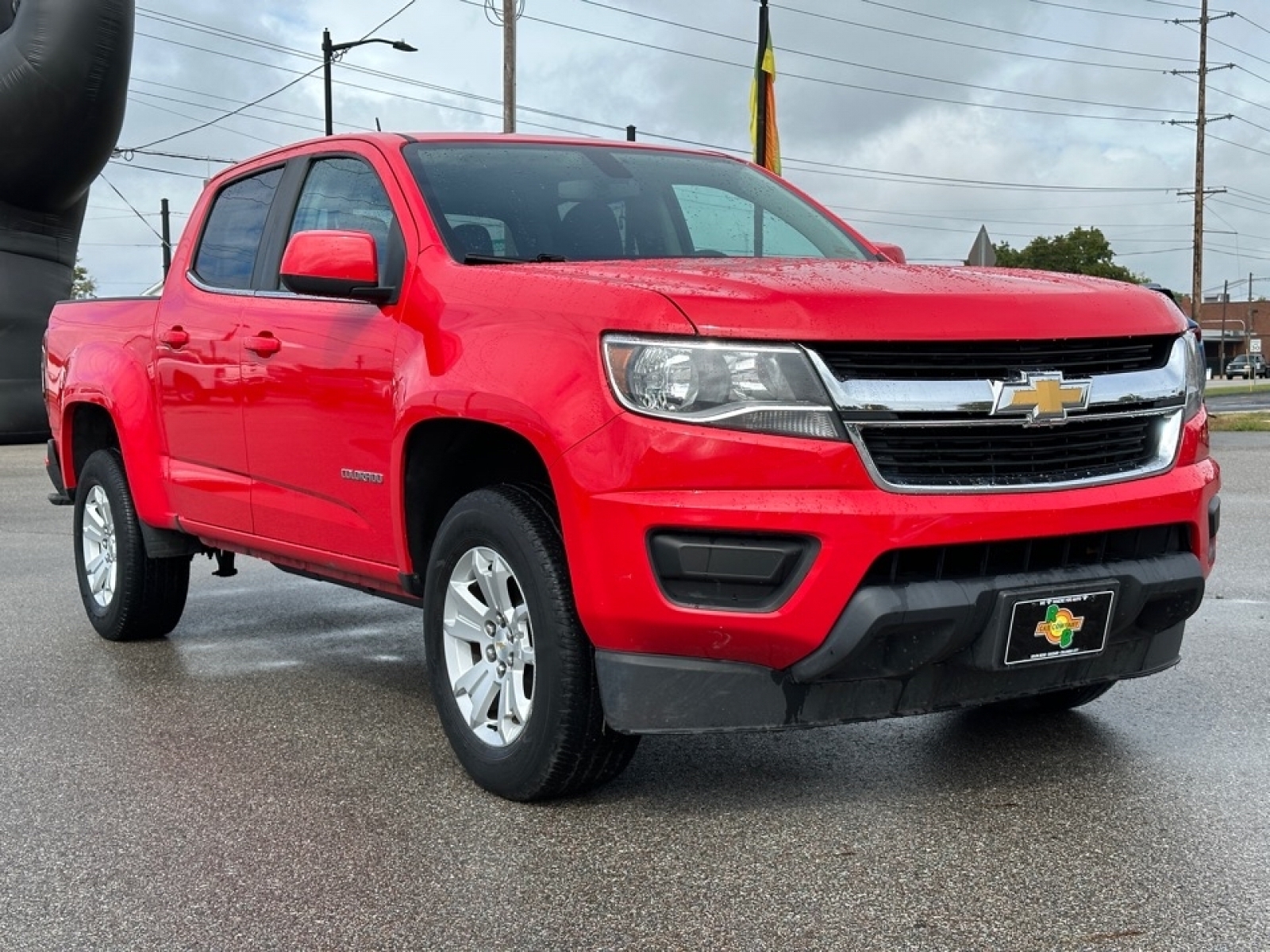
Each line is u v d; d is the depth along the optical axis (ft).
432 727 15.28
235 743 14.70
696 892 10.29
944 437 11.02
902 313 10.96
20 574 26.84
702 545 10.74
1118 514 11.55
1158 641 12.67
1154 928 9.44
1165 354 12.37
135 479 18.90
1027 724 14.69
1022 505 11.08
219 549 18.25
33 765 13.99
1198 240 195.00
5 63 63.52
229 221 18.17
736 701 11.04
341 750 14.37
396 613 22.71
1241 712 14.96
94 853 11.43
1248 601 21.44
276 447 15.85
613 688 11.25
